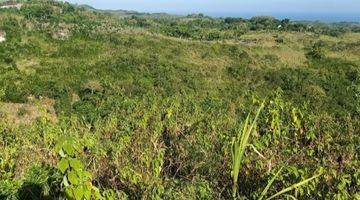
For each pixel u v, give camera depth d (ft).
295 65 202.08
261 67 192.95
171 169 17.38
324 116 22.20
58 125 25.76
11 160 18.48
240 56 206.28
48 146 20.44
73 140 10.93
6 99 111.24
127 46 215.10
